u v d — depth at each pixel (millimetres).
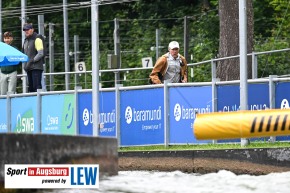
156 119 38594
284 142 35344
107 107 40156
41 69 46844
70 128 42344
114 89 39844
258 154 33125
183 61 41562
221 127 30703
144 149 37375
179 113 37969
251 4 48906
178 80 41438
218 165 33875
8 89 49656
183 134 37875
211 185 27453
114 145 28484
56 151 26562
